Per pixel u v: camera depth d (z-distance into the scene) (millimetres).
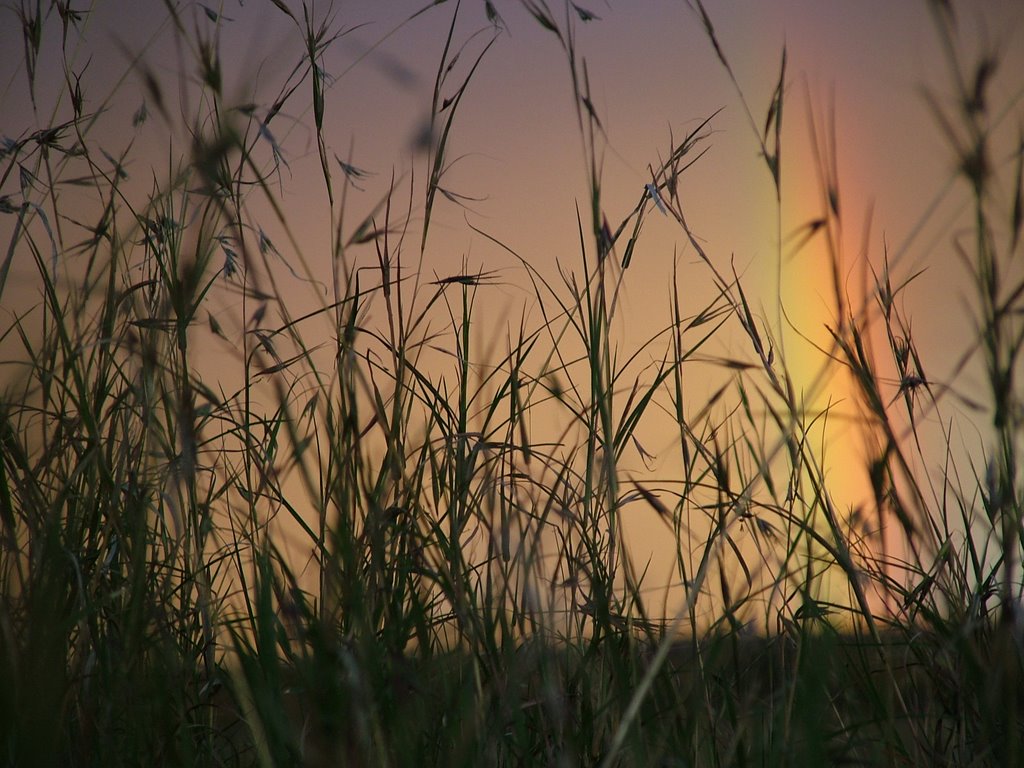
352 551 1155
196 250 1177
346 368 1207
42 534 1187
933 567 1243
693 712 1201
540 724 1207
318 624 1131
